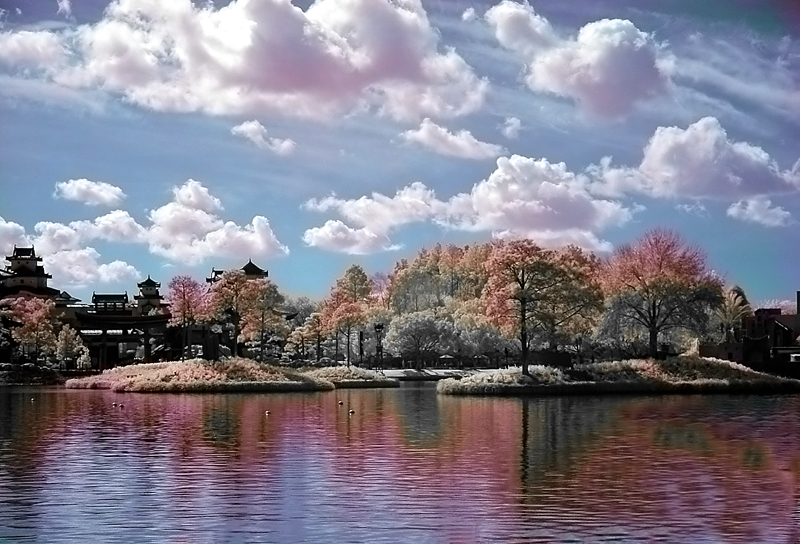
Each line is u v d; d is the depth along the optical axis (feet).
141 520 93.91
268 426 188.85
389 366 566.36
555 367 340.59
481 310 558.97
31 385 431.84
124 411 236.63
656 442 155.84
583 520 92.89
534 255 332.60
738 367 339.57
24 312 520.01
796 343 480.64
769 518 93.45
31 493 108.58
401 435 168.55
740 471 122.21
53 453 144.36
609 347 419.95
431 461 132.67
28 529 90.43
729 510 97.19
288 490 109.40
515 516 94.79
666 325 375.66
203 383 341.00
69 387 393.70
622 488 109.70
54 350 524.52
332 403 269.64
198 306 470.39
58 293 653.71
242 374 355.56
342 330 522.88
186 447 151.33
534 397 298.76
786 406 247.70
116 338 559.79
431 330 558.97
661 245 379.35
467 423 193.77
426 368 545.03
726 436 165.17
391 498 104.27
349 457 137.49
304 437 165.89
